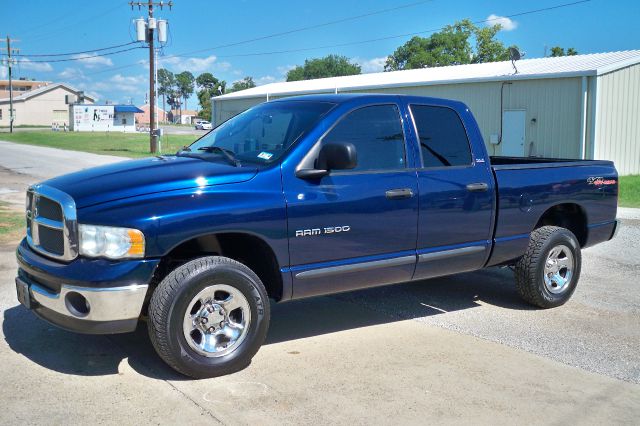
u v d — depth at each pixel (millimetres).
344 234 5043
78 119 80875
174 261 4715
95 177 4645
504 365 4926
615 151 20828
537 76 21062
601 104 20094
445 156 5684
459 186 5652
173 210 4363
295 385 4477
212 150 5312
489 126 22984
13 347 5109
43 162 27672
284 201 4742
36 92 97000
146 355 4969
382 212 5199
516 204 6070
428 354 5133
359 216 5090
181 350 4383
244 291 4598
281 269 4812
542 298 6340
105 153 35312
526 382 4609
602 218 6914
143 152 36719
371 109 5336
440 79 24359
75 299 4344
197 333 4535
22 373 4602
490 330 5766
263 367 4797
